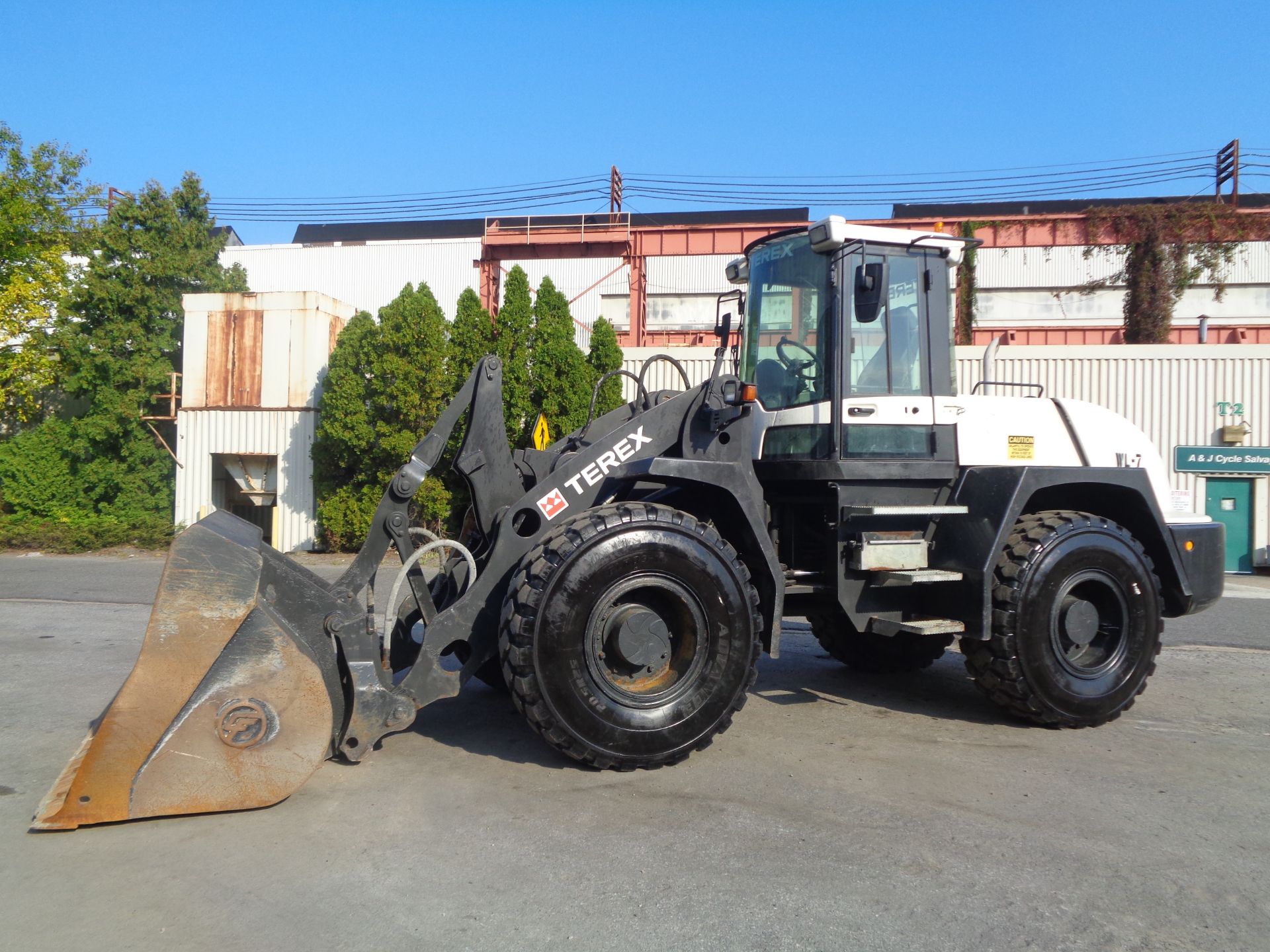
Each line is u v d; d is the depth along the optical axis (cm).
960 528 504
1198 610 558
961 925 280
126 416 1825
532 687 390
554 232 1856
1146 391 1630
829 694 586
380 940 266
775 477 514
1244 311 2811
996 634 486
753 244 569
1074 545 493
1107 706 502
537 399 1520
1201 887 309
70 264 2014
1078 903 295
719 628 422
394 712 396
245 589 359
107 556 1545
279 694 358
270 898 291
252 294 1739
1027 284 2928
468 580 452
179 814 354
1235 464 1598
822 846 337
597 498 477
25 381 1866
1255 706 561
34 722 486
